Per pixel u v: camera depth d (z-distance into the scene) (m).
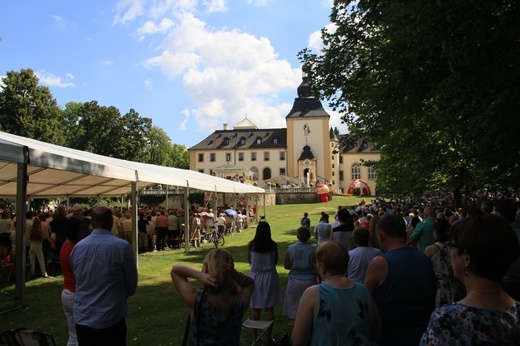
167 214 19.81
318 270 2.87
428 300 3.05
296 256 5.69
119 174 11.09
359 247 4.73
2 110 48.97
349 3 14.30
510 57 8.12
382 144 17.48
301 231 5.84
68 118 76.25
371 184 81.19
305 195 59.06
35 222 11.19
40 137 49.91
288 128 80.38
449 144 16.08
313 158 77.88
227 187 23.77
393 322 3.00
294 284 5.65
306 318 2.64
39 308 7.97
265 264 5.82
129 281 3.91
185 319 7.02
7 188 15.65
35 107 50.44
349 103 14.82
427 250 4.47
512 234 1.80
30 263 11.24
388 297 3.03
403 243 3.27
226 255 2.91
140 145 70.94
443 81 8.73
